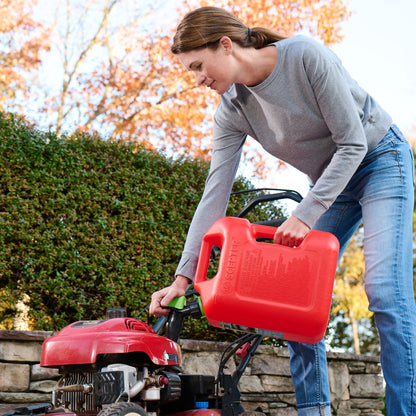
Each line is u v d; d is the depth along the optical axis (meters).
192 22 1.83
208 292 1.80
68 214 3.78
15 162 3.68
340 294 11.71
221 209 2.23
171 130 9.49
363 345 13.04
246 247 1.79
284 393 3.79
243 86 2.01
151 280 3.98
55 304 3.73
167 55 9.70
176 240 4.12
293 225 1.80
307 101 1.91
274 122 2.00
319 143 2.00
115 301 3.77
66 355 1.83
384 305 1.89
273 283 1.76
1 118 3.82
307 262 1.76
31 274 3.58
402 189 1.98
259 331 1.88
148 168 4.19
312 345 2.23
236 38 1.85
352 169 1.86
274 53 1.89
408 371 1.85
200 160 4.61
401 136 2.06
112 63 9.81
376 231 1.96
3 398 2.99
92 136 4.17
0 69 9.48
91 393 1.83
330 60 1.85
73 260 3.69
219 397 2.21
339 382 4.04
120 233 3.97
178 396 2.02
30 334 3.10
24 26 9.55
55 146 3.85
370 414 4.16
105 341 1.80
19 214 3.59
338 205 2.21
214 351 3.60
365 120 1.98
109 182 4.02
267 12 9.38
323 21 9.48
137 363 1.91
